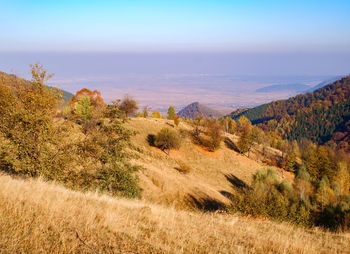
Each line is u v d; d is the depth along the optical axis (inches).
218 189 1726.1
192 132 2834.6
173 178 1350.9
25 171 391.9
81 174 509.7
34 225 144.5
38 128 408.2
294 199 1100.5
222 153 2566.4
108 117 619.8
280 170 2586.1
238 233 239.5
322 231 354.0
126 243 149.8
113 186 576.7
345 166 2358.5
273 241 216.4
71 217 172.6
